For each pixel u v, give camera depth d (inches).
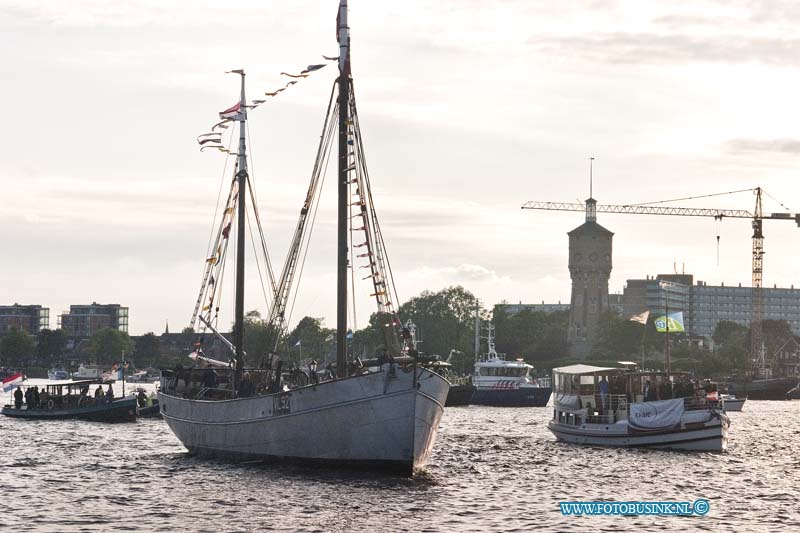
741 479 3678.6
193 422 4079.7
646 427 4766.2
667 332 6358.3
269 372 4045.3
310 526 2588.6
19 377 7283.5
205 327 5034.5
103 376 6899.6
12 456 4128.9
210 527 2581.2
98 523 2635.3
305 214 4224.9
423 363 3316.9
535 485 3425.2
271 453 3587.6
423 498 3009.4
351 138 3747.5
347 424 3339.1
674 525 2755.9
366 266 3848.4
